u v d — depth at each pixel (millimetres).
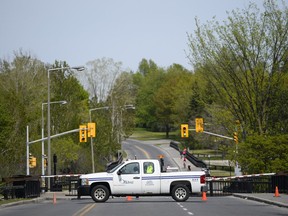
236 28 73312
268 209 39531
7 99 83375
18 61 121938
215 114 79688
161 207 41375
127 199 55375
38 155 92500
